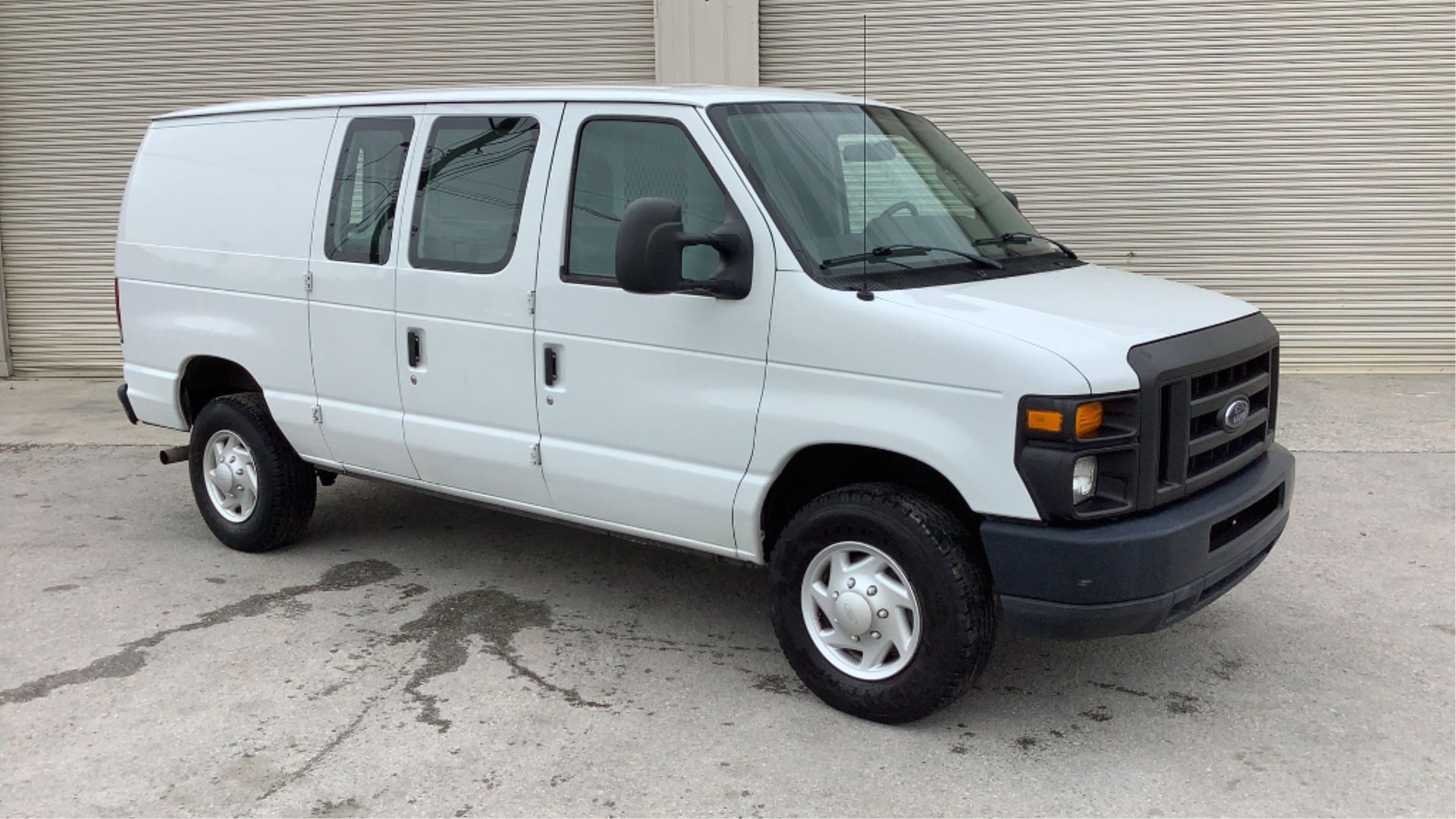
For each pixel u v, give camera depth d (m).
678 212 3.86
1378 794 3.58
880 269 4.05
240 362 5.66
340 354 5.23
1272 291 9.04
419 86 9.55
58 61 9.94
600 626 4.96
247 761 3.83
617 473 4.42
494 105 4.78
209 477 6.00
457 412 4.88
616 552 5.93
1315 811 3.49
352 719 4.12
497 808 3.54
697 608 5.16
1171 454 3.67
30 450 8.07
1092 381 3.46
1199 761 3.79
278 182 5.47
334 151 5.27
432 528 6.32
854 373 3.81
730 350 4.07
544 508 4.77
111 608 5.17
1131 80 8.79
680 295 4.16
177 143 5.98
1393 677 4.38
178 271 5.88
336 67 9.63
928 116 9.03
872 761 3.80
